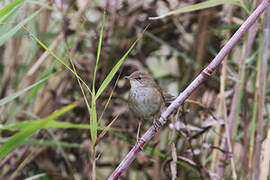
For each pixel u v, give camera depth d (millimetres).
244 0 6727
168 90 8492
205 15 8266
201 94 7902
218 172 6773
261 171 5863
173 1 8156
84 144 7602
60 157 8117
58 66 7852
